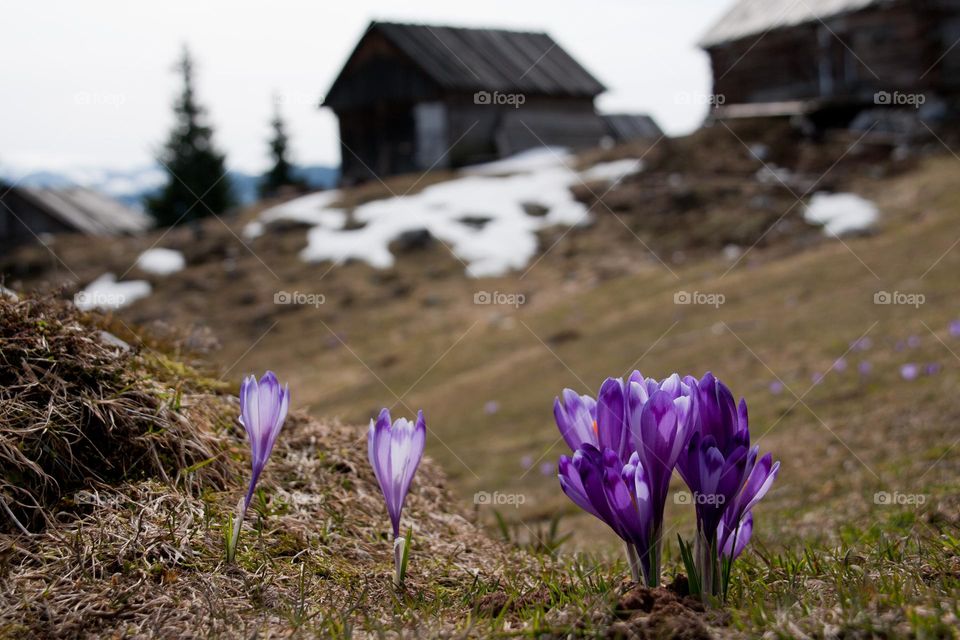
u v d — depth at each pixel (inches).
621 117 1712.6
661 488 98.6
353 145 1397.6
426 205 1043.9
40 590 100.5
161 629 95.5
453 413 483.2
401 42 1290.6
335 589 110.0
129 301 881.5
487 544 146.9
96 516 114.0
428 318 741.9
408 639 92.0
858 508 192.5
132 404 130.0
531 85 1330.0
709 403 97.9
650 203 924.6
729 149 1004.6
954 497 165.9
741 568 120.6
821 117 1017.5
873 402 325.7
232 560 110.6
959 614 84.8
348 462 150.9
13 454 114.6
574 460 98.3
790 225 781.3
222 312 828.6
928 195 746.8
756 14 1189.1
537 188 1050.7
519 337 640.4
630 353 525.3
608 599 96.8
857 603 91.8
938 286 500.4
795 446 294.2
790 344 458.3
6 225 1493.6
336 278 878.4
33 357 127.5
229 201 1658.5
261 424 110.0
